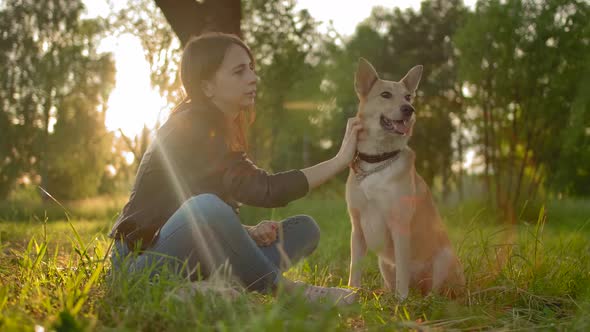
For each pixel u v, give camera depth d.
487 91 11.89
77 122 22.33
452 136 24.16
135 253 2.53
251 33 10.56
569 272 3.43
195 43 2.99
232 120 3.21
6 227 5.77
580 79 10.98
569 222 8.68
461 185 23.23
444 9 27.81
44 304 2.19
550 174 13.35
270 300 2.42
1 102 22.41
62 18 22.81
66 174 23.09
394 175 3.67
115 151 21.39
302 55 10.65
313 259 4.80
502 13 11.31
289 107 11.70
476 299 3.04
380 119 3.86
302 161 25.22
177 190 2.80
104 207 13.12
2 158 22.00
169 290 2.36
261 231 3.14
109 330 1.94
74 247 2.88
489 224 8.10
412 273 3.98
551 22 11.10
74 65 22.81
